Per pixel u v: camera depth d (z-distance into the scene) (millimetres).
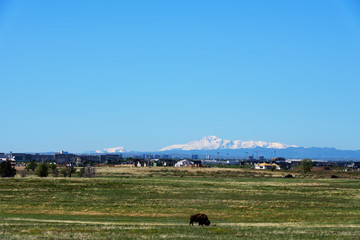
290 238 44000
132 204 92188
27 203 91625
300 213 84125
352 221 74062
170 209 87188
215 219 77375
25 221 66250
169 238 43156
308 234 47750
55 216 77562
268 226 60375
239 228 54719
